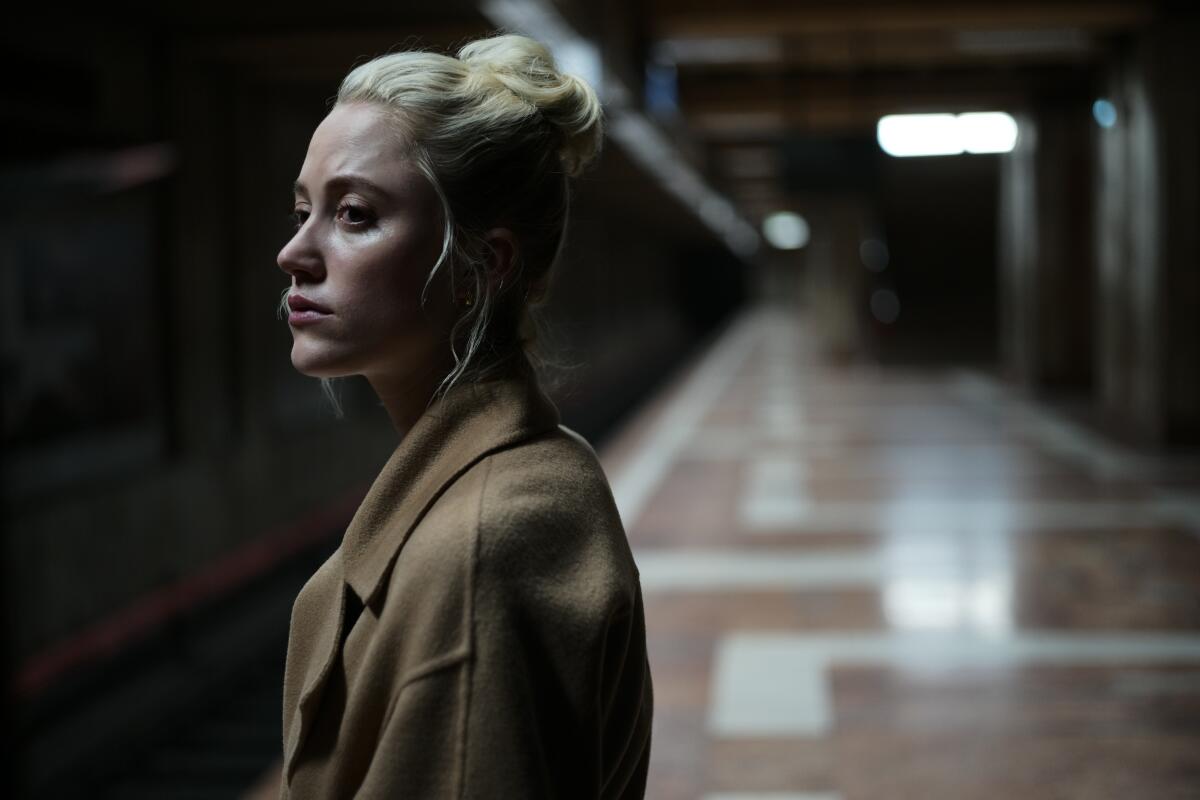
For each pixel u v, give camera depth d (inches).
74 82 323.9
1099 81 550.3
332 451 520.7
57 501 314.0
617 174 892.0
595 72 395.2
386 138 34.3
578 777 32.8
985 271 1208.2
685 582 267.6
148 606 346.0
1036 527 315.3
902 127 721.6
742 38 551.8
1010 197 737.0
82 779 267.9
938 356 1053.2
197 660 354.0
